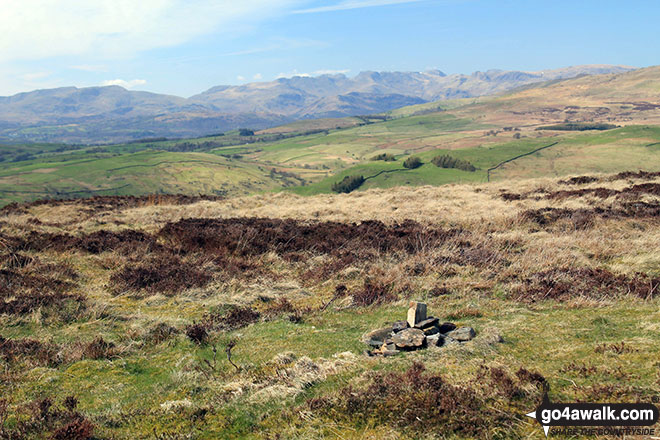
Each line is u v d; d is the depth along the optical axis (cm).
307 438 536
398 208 2522
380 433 531
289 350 860
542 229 1841
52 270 1409
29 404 678
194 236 1816
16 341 921
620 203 2092
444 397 579
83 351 891
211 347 915
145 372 820
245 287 1347
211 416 617
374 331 901
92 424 604
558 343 751
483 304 1088
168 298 1267
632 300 1002
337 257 1603
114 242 1742
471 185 3466
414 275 1369
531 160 18462
